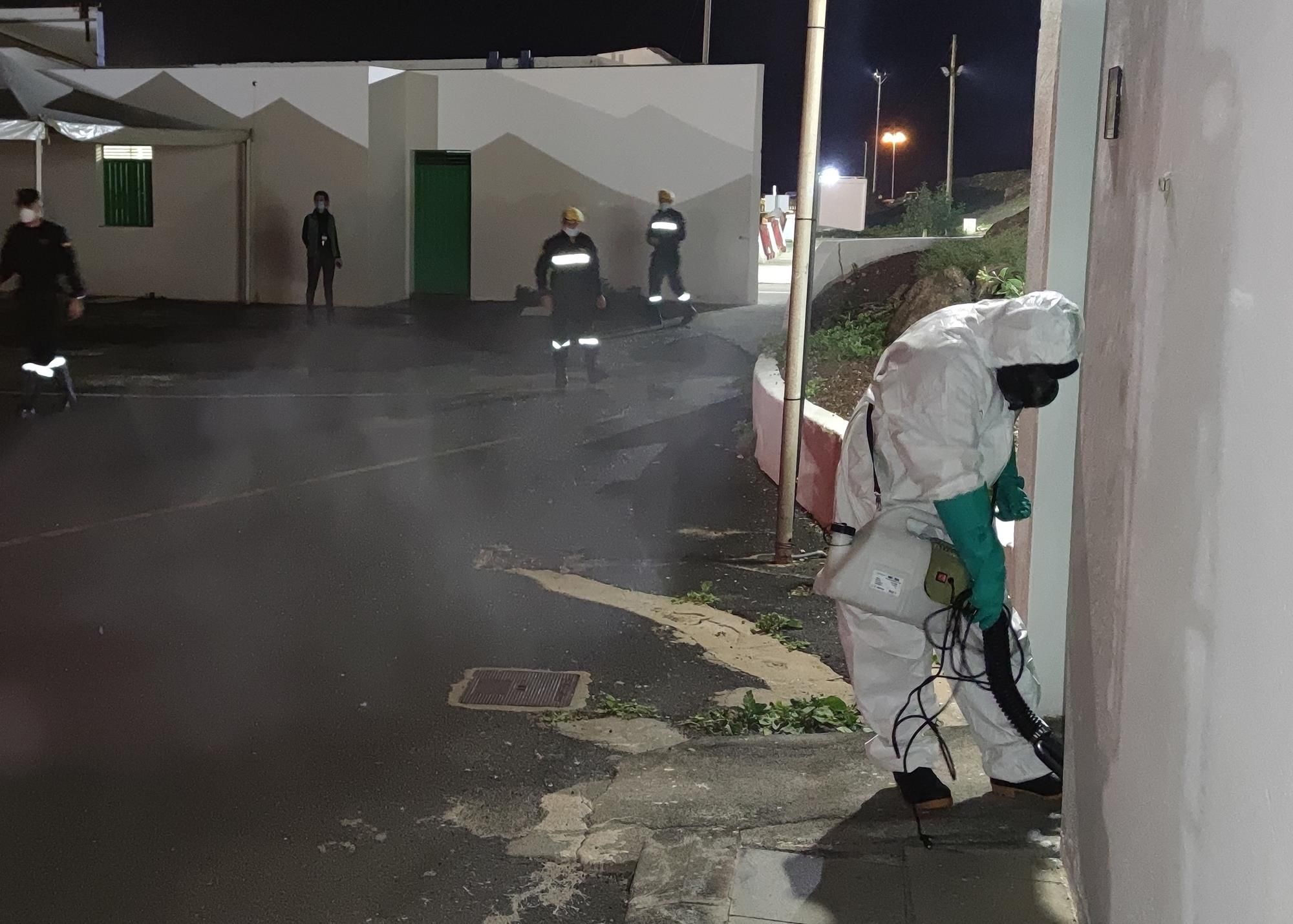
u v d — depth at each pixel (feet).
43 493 30.63
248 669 19.30
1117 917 9.44
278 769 15.87
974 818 13.21
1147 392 8.89
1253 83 6.68
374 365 52.95
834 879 12.25
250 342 58.95
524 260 72.28
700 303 70.18
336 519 28.50
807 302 24.91
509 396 45.47
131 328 62.80
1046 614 15.44
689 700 18.30
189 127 70.38
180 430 38.91
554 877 13.19
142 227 73.72
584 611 22.27
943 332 11.87
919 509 12.53
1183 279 8.00
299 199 71.20
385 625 21.40
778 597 23.32
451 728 17.20
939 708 14.21
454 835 14.15
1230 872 6.60
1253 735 6.27
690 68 68.69
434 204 74.02
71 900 12.75
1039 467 15.20
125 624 21.33
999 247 40.14
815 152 24.31
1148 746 8.50
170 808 14.79
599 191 70.74
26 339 40.50
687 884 12.26
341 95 69.62
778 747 15.83
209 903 12.73
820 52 23.75
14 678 18.81
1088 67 14.98
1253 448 6.42
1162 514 8.30
